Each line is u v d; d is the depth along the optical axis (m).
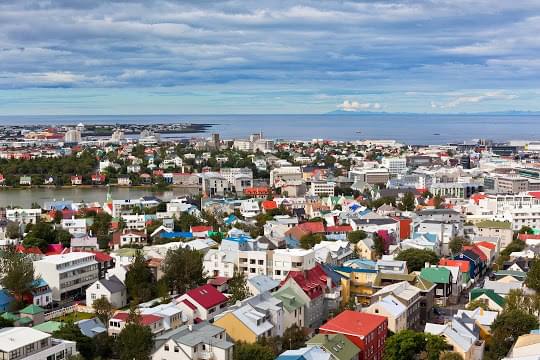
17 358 162.75
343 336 183.50
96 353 188.62
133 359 176.12
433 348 182.75
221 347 171.75
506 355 181.75
